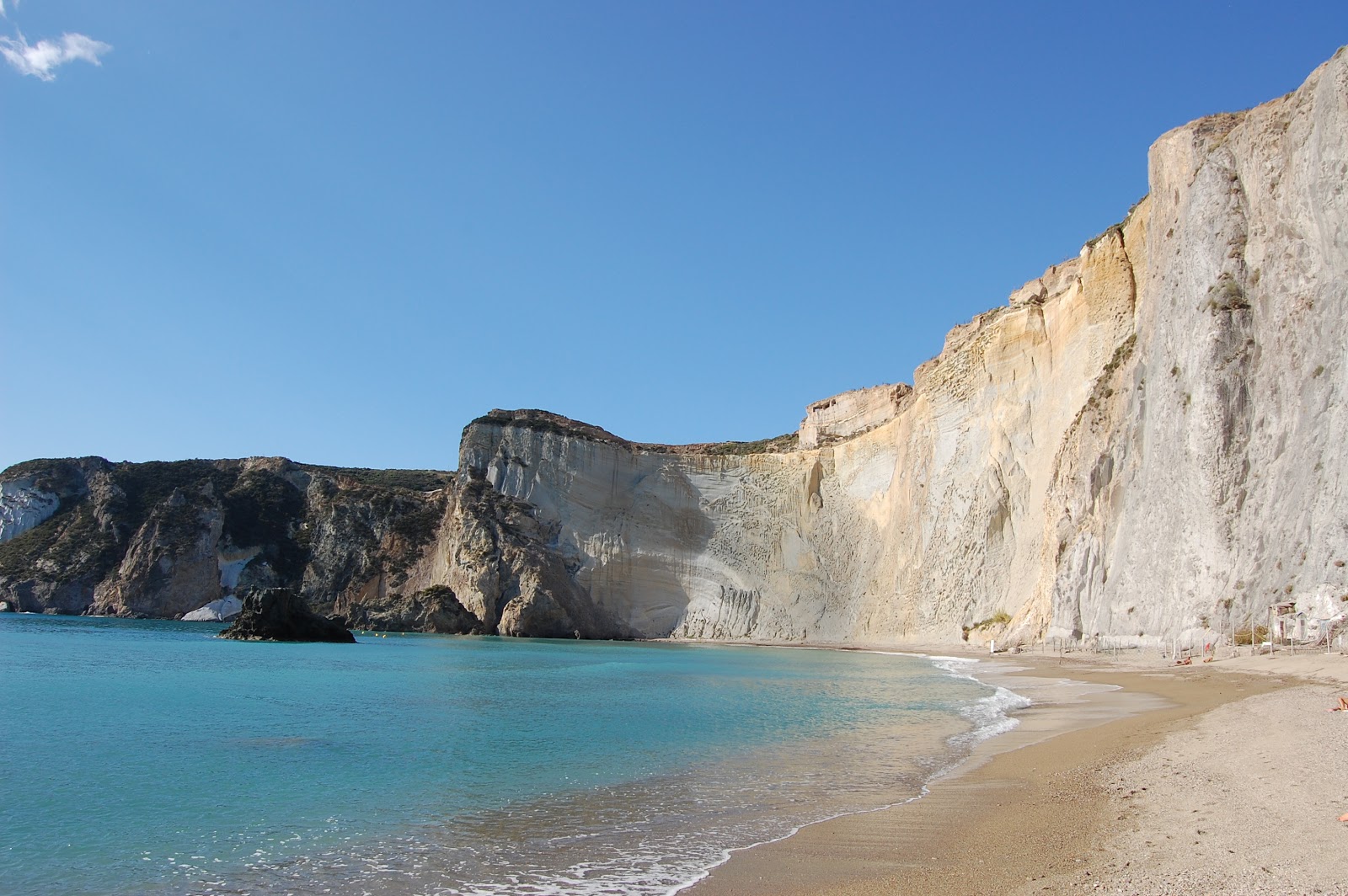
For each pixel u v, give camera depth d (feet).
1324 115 101.91
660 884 28.02
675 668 138.51
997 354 203.82
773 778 45.62
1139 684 79.41
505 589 263.08
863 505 263.08
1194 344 116.06
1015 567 181.27
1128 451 134.51
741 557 277.85
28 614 331.98
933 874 26.91
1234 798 31.96
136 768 50.80
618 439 313.73
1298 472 94.12
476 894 27.91
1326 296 97.66
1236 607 97.04
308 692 93.81
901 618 221.05
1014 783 39.91
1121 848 27.63
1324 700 51.34
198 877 30.86
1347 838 25.30
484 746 58.70
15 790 44.93
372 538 337.31
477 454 292.81
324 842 34.91
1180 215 131.54
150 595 332.80
